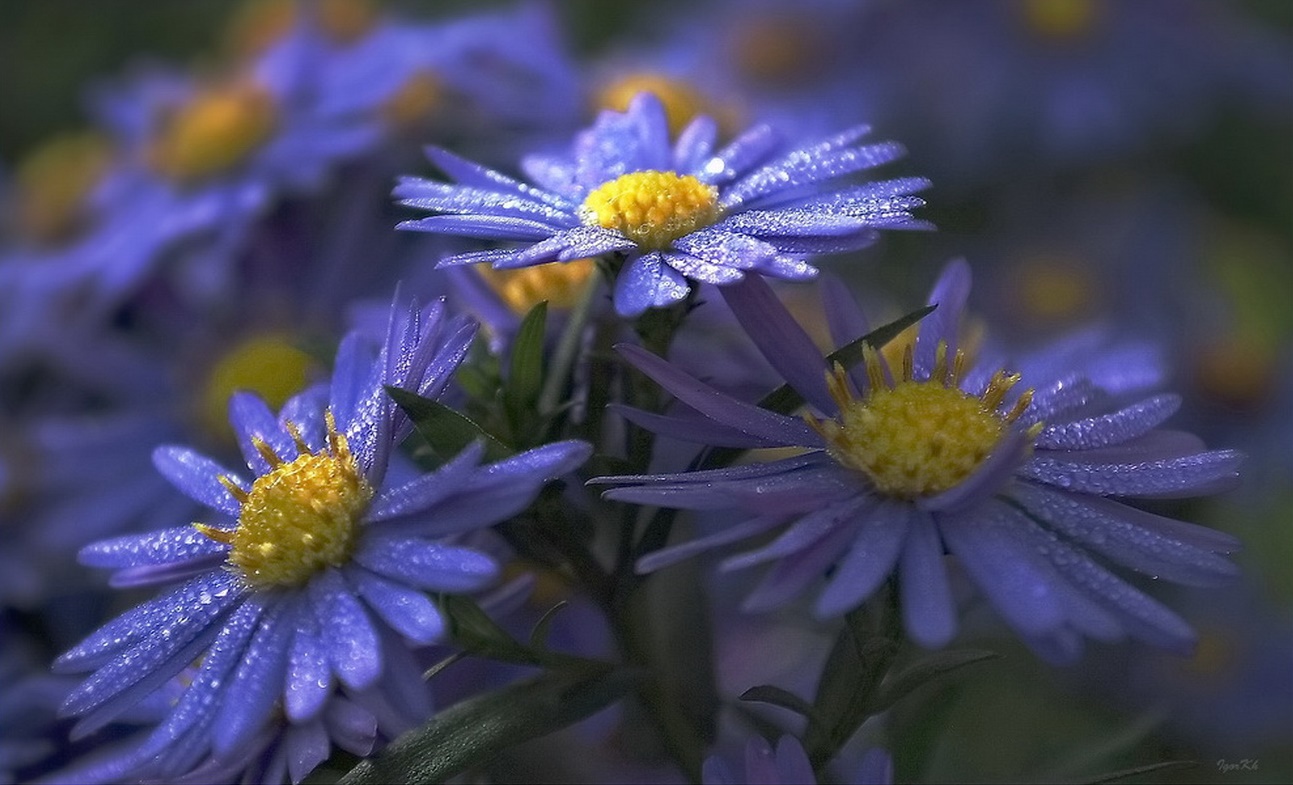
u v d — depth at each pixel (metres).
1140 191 0.43
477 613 0.23
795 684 0.28
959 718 0.29
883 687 0.23
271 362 0.31
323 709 0.22
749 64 0.41
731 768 0.23
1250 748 0.31
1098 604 0.21
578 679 0.23
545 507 0.23
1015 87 0.40
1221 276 0.43
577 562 0.23
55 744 0.27
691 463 0.23
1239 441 0.38
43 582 0.29
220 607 0.22
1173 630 0.21
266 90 0.33
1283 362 0.40
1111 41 0.41
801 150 0.24
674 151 0.24
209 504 0.23
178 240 0.32
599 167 0.24
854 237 0.22
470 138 0.31
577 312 0.24
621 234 0.23
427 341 0.22
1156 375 0.25
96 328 0.33
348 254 0.31
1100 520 0.22
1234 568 0.22
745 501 0.21
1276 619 0.33
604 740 0.27
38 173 0.40
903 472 0.22
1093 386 0.23
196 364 0.31
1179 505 0.30
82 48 0.50
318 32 0.35
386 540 0.22
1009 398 0.23
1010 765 0.28
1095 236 0.41
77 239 0.38
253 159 0.32
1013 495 0.22
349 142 0.31
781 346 0.23
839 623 0.26
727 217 0.23
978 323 0.29
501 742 0.22
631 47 0.44
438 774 0.22
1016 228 0.41
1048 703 0.30
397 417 0.23
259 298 0.31
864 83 0.40
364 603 0.22
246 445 0.24
